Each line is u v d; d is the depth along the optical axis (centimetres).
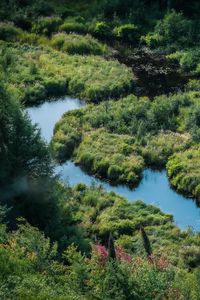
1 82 5591
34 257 4141
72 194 6059
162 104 7300
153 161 6638
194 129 6906
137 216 5806
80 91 7950
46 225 5388
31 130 5534
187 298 3800
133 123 7088
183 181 6262
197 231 5703
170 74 8331
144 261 4200
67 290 3853
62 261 4862
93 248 4356
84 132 7069
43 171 5541
